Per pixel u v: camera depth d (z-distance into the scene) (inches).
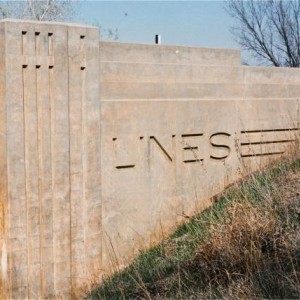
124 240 350.9
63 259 319.0
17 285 303.1
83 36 323.0
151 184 363.3
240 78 418.3
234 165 405.7
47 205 312.2
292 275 238.1
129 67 358.9
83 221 326.6
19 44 299.4
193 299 246.5
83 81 324.5
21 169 302.5
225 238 276.7
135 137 354.6
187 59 409.1
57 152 315.0
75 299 320.2
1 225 303.7
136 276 300.2
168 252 320.8
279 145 433.4
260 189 323.6
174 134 373.7
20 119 301.3
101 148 338.6
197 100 385.7
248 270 242.1
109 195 344.2
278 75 442.0
